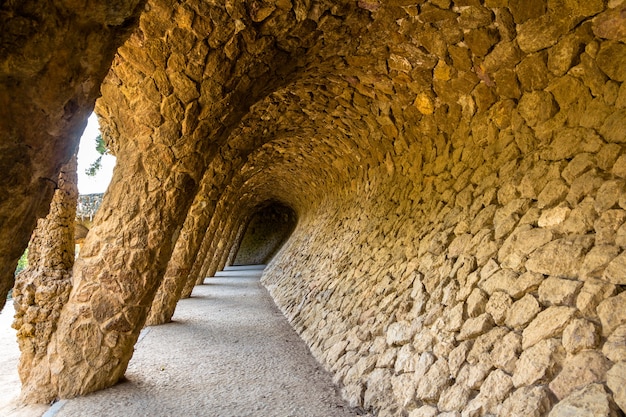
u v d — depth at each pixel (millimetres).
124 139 3482
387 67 3854
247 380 3994
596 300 2043
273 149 7977
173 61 2936
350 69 4023
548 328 2168
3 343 5766
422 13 2973
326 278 6641
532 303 2375
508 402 2102
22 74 925
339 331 4641
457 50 3246
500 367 2307
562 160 2738
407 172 5227
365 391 3326
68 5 945
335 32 3193
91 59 1141
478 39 3031
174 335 5848
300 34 3080
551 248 2469
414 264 3984
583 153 2592
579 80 2695
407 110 4492
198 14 2637
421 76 3797
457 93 3768
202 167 3594
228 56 2979
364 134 5727
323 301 5961
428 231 4066
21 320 3490
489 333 2543
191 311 7793
